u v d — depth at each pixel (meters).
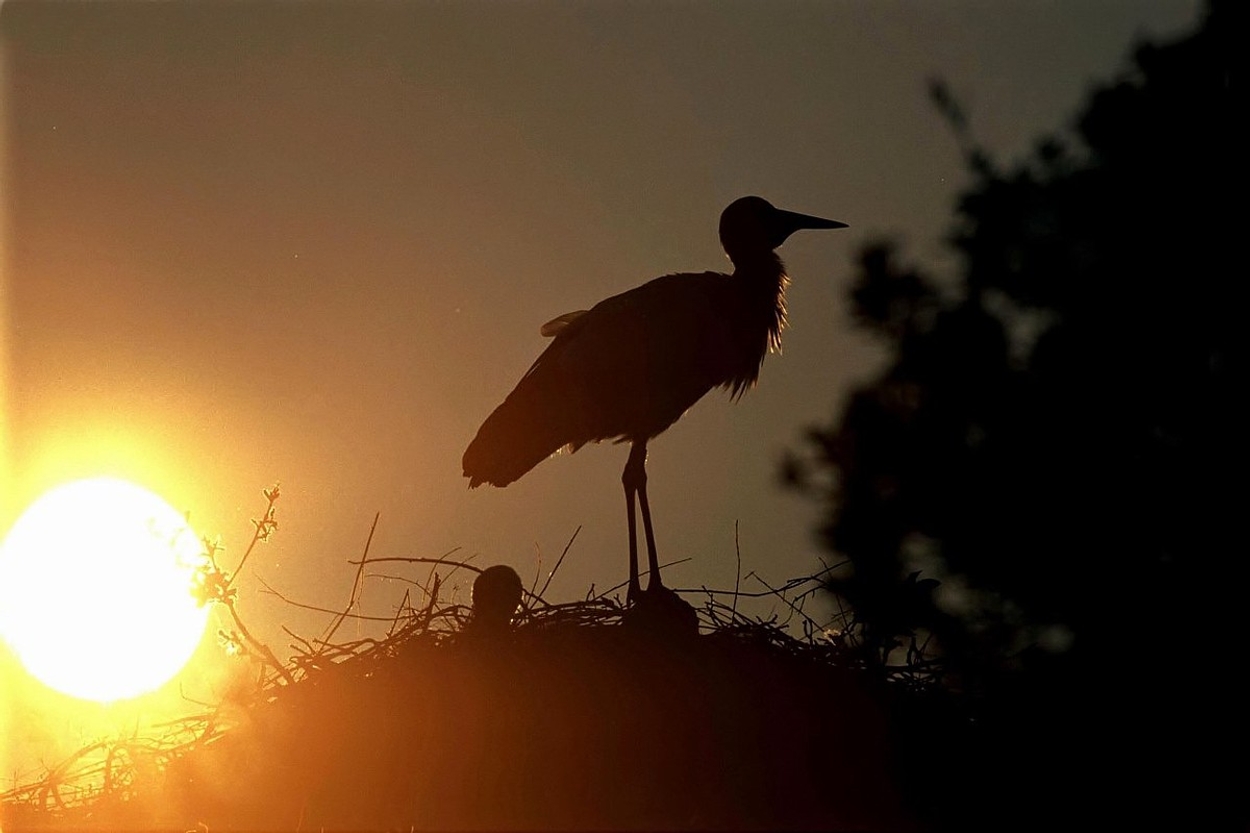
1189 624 14.42
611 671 12.13
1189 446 15.35
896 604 13.06
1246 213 15.75
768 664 12.15
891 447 15.95
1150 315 15.71
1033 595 15.29
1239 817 12.87
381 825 11.80
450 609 12.74
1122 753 12.90
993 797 11.95
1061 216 16.31
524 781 11.91
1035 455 15.61
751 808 11.64
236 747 12.36
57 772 12.85
